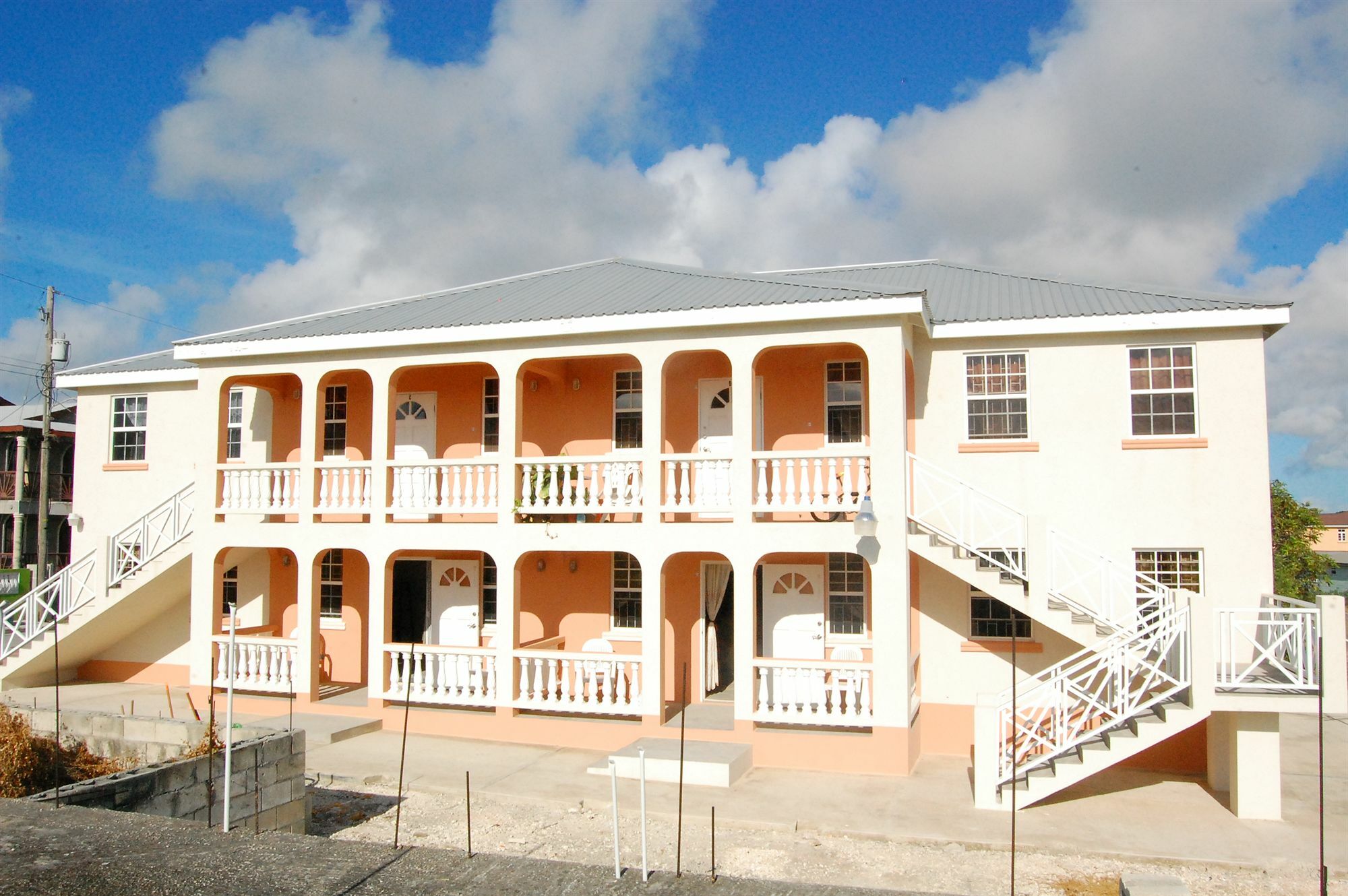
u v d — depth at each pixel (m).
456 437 18.75
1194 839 11.09
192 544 17.72
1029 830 11.38
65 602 19.70
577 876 5.53
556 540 15.60
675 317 14.90
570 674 17.53
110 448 21.80
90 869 5.70
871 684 14.39
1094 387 15.63
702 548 14.84
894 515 14.02
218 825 9.27
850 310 14.13
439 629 18.62
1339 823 11.74
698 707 16.39
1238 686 11.98
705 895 5.25
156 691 19.33
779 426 16.88
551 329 15.55
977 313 16.08
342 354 17.06
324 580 19.59
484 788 12.91
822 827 11.48
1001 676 15.44
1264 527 14.89
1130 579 14.68
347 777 13.35
